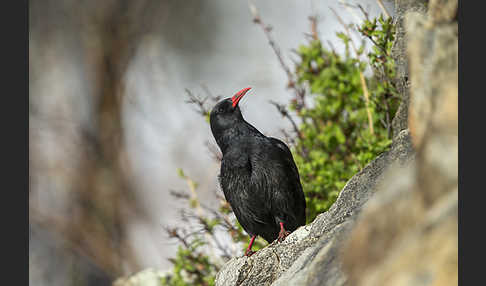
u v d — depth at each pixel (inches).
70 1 1194.0
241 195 393.7
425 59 231.0
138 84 1177.4
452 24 231.0
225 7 1242.6
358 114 455.2
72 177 1099.3
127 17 1196.5
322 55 493.0
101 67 1172.5
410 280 182.5
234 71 1177.4
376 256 200.7
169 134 1104.8
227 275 325.7
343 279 223.8
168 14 1221.7
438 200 187.9
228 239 476.1
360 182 315.9
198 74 1210.0
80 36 1191.6
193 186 488.7
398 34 316.8
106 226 1063.6
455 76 214.4
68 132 1131.3
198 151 1055.6
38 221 1055.0
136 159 1111.6
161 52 1208.8
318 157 446.0
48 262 1040.2
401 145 292.4
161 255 1007.6
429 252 183.2
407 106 324.2
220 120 402.0
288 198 390.0
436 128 200.5
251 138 393.7
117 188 1085.1
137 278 504.7
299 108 484.7
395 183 205.9
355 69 463.8
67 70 1186.6
